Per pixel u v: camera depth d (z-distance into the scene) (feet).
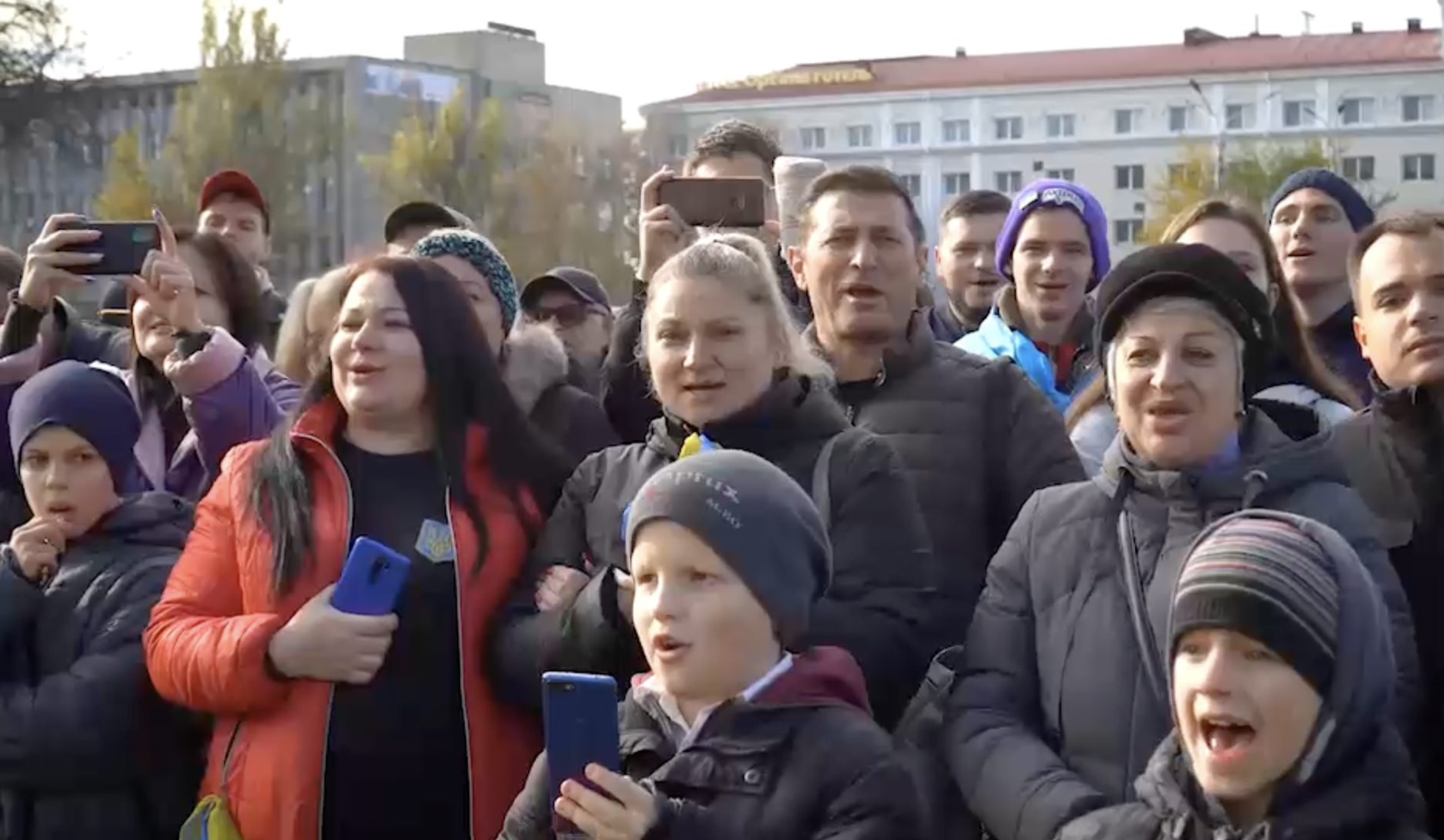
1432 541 11.18
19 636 11.65
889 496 10.98
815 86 253.44
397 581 10.73
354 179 201.16
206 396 13.29
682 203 15.56
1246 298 10.00
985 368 13.37
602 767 8.68
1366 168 217.97
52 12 144.25
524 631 10.96
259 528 11.21
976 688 10.23
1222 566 8.19
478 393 11.84
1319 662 7.97
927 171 244.22
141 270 14.35
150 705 11.51
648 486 9.48
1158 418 9.90
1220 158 118.73
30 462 11.96
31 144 150.10
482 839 10.95
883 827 8.78
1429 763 10.48
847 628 10.40
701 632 9.11
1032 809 9.34
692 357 11.03
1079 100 234.99
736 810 8.80
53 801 11.55
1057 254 17.49
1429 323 11.60
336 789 10.84
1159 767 8.61
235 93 126.21
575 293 19.58
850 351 13.51
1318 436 10.03
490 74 262.47
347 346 11.42
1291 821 8.01
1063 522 10.27
